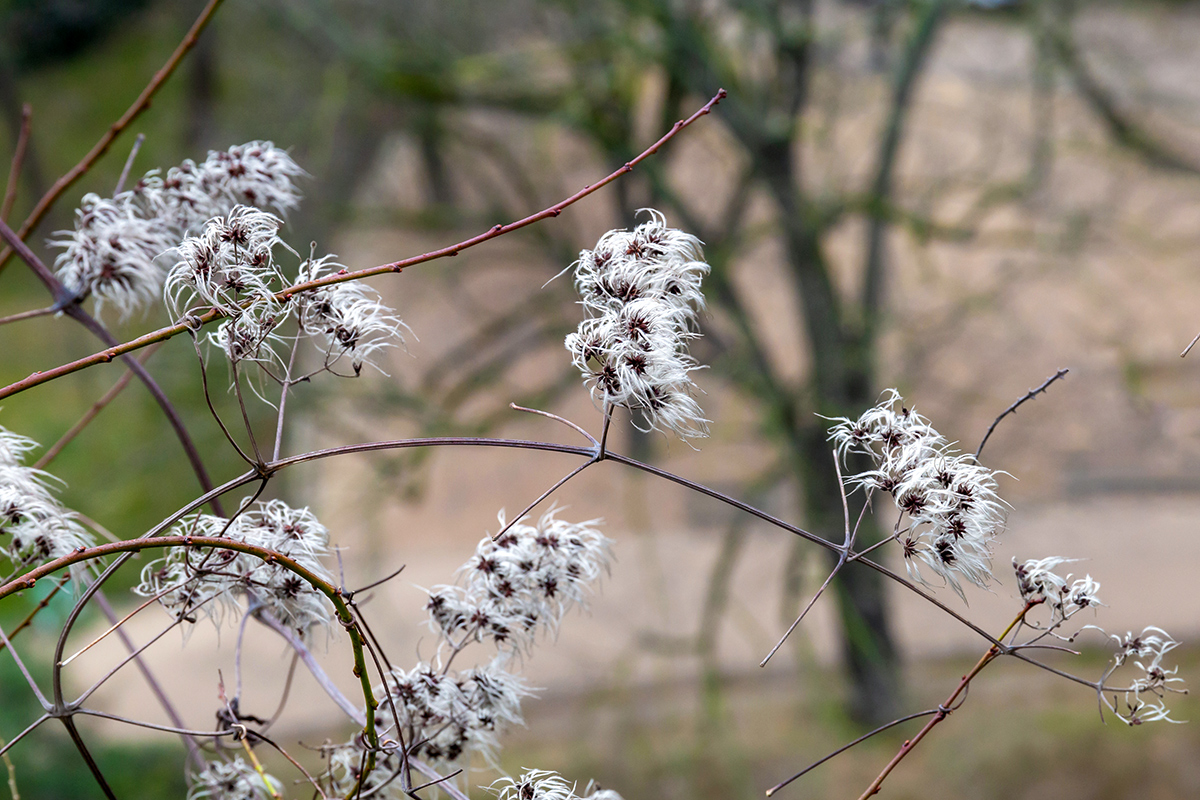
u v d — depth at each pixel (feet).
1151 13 24.61
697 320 3.22
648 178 23.26
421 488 22.94
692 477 25.82
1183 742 26.50
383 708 3.57
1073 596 3.10
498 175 28.58
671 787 24.47
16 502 3.62
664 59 21.68
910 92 24.07
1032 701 28.76
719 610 24.90
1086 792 25.23
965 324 25.58
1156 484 26.50
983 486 3.11
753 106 23.49
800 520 23.85
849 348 24.02
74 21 35.29
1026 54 25.05
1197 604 29.50
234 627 3.56
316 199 23.90
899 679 27.17
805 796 24.58
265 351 3.16
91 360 3.00
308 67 25.31
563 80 23.89
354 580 23.00
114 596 19.85
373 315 3.29
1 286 37.70
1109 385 26.21
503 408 23.89
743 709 27.84
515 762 24.59
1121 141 24.86
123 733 20.92
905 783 25.68
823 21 25.26
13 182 4.96
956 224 24.61
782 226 23.34
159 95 30.01
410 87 22.98
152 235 4.31
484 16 24.85
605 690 25.61
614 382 3.00
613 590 31.17
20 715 14.73
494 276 29.96
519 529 3.60
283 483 18.86
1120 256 26.13
